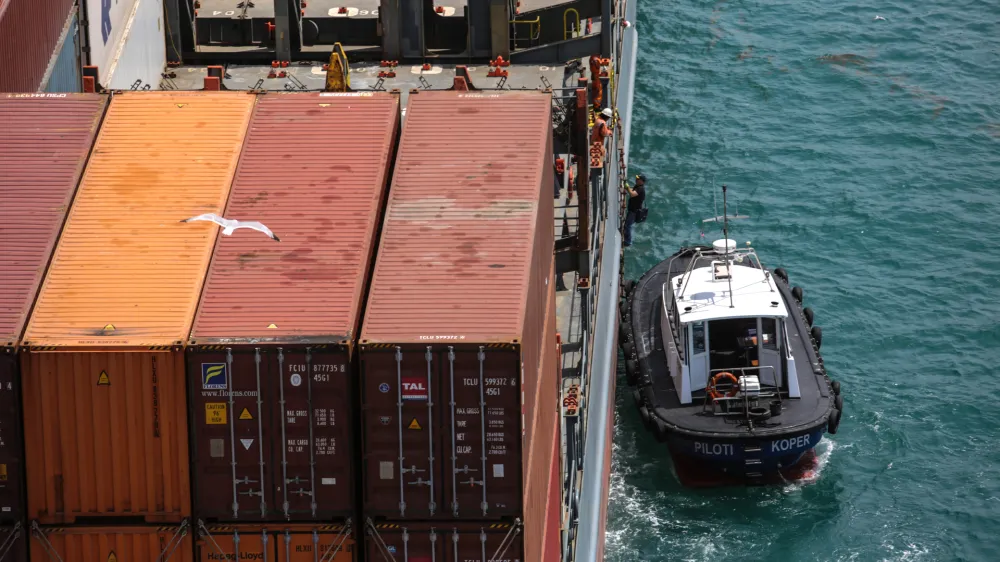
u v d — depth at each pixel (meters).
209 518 39.38
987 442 67.56
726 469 64.69
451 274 40.28
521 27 81.12
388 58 80.19
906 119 91.19
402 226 42.12
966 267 78.75
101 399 38.62
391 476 38.59
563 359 62.06
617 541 62.81
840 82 95.06
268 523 39.31
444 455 38.41
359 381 38.31
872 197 84.25
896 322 75.06
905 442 67.69
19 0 57.47
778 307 64.75
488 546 38.97
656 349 69.19
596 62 71.19
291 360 37.94
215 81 58.59
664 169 87.31
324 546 39.34
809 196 84.50
